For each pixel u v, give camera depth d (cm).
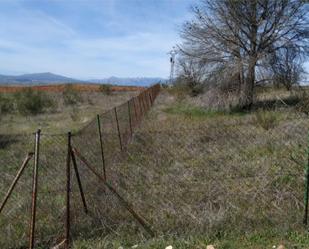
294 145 863
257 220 573
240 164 759
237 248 506
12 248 538
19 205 620
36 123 1950
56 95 3428
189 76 2848
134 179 746
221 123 1257
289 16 2197
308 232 537
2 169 845
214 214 584
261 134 988
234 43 2278
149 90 2798
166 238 541
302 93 1959
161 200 646
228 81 2270
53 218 588
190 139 909
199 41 2342
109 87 4381
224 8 2227
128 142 1071
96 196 656
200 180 712
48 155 946
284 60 2277
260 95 2275
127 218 597
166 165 817
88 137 779
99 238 543
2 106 2473
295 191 649
